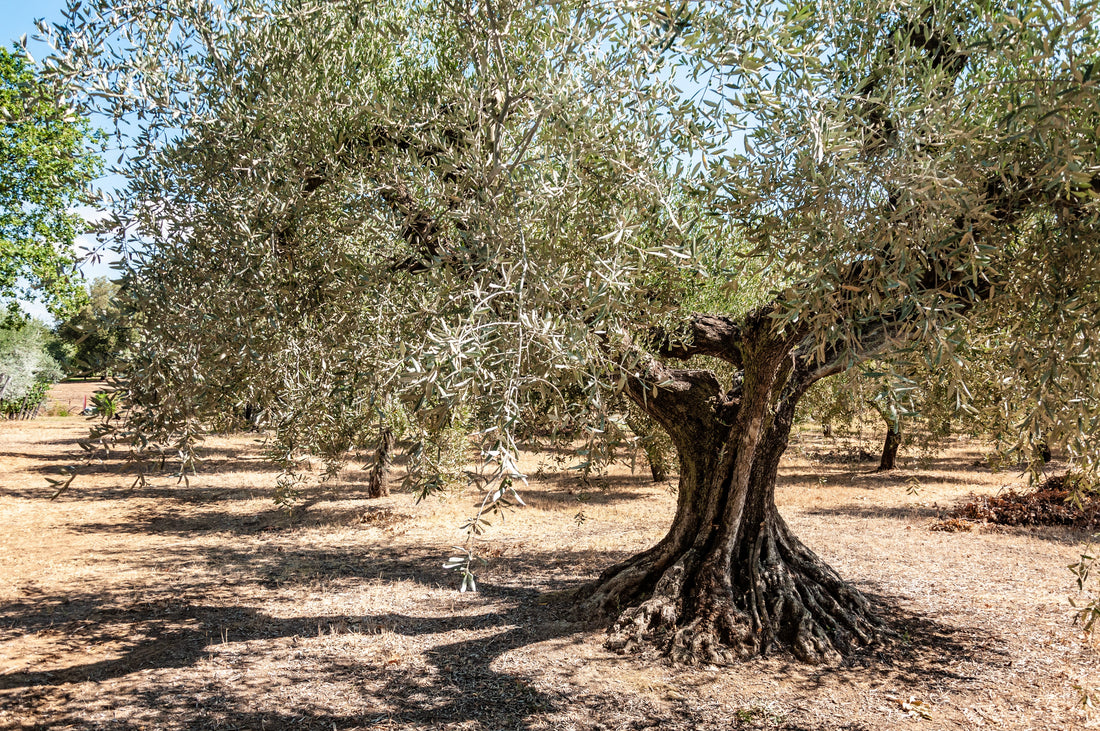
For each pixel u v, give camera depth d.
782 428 6.54
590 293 2.86
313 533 11.42
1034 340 3.16
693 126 3.43
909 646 6.08
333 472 5.47
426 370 2.52
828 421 12.78
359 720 4.93
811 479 16.77
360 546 10.51
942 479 16.33
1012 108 2.82
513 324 2.65
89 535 11.23
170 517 12.77
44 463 19.36
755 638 5.93
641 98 3.47
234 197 3.73
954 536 10.40
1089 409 3.00
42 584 8.47
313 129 4.24
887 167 2.90
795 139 3.02
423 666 5.86
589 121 3.46
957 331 2.88
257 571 9.11
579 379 2.99
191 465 3.54
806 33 3.61
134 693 5.40
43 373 34.75
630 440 3.34
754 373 5.85
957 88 3.42
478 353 2.52
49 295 16.67
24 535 11.09
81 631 6.83
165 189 3.79
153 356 3.34
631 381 6.10
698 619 6.09
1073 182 2.73
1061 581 7.91
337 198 4.31
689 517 6.68
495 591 8.04
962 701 5.03
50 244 16.53
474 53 3.63
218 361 3.62
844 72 3.62
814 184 2.87
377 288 4.22
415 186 3.99
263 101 4.02
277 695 5.35
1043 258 3.19
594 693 5.29
